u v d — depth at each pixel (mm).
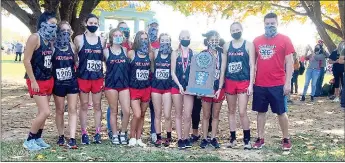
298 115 10797
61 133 6523
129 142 6695
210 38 6402
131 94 6613
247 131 6707
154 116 7066
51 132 7641
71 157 5723
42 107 6059
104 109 11156
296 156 6309
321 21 18438
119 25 7141
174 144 6973
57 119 6426
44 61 5938
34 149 6141
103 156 5859
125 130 6793
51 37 5902
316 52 13805
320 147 7020
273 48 6367
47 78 6016
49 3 12766
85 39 6348
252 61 6422
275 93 6461
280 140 7559
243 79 6426
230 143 6945
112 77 6492
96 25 6363
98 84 6512
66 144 6523
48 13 5930
